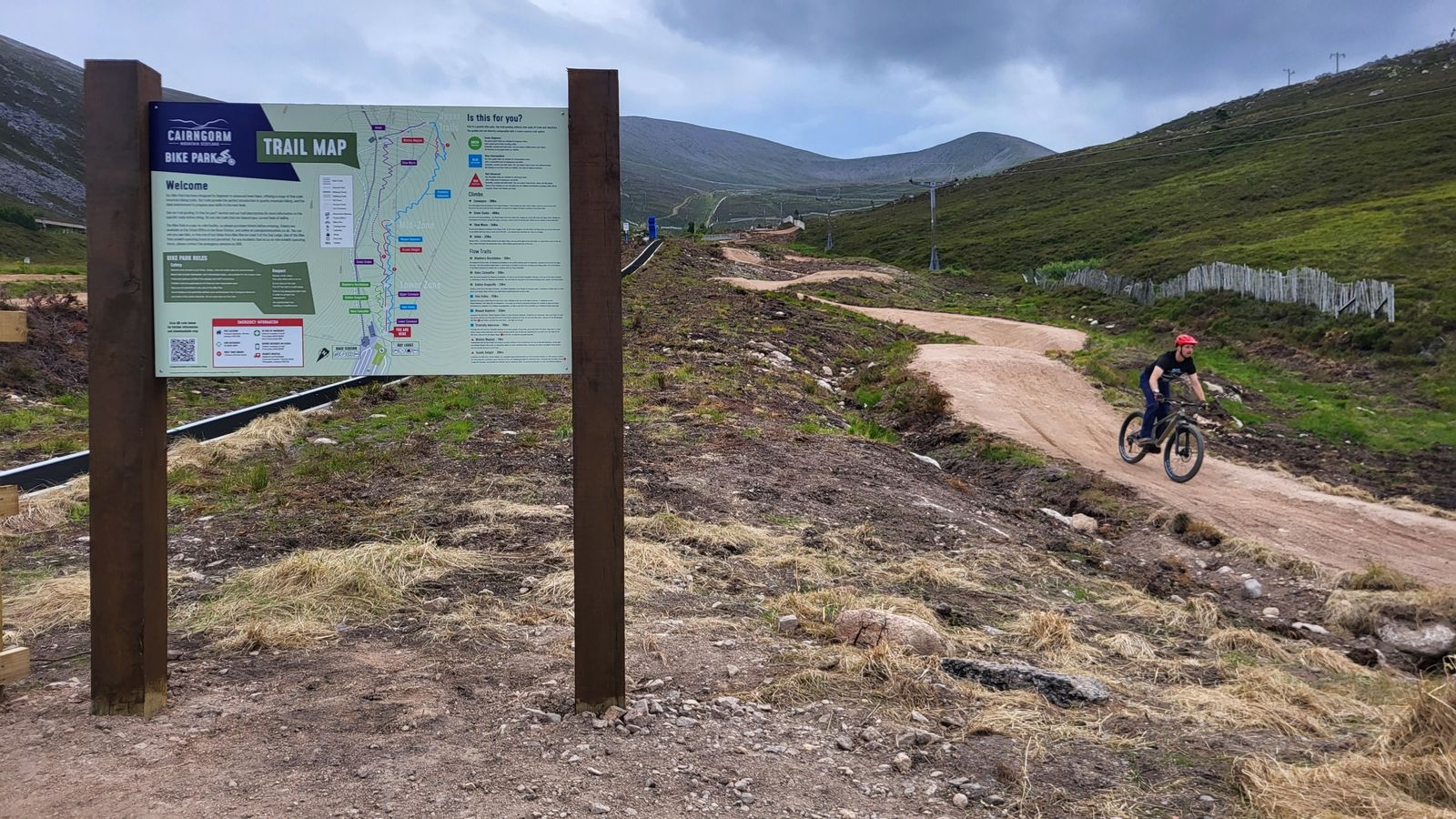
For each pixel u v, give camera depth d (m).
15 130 154.50
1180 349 13.23
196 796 2.90
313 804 2.88
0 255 68.69
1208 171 79.81
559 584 5.49
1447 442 20.16
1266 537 10.51
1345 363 27.73
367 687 3.94
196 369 3.49
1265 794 3.28
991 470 13.85
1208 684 5.17
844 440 12.28
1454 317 28.09
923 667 4.52
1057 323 42.44
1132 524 10.98
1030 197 92.94
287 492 7.85
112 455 3.39
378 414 12.29
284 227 3.49
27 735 3.31
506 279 3.57
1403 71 111.50
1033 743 3.74
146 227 3.38
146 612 3.47
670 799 3.06
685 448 10.25
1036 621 5.74
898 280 56.22
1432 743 3.72
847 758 3.50
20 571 5.82
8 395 15.20
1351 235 42.47
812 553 6.87
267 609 4.91
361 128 3.49
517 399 13.38
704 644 4.77
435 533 6.62
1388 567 9.14
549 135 3.53
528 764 3.22
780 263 61.41
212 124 3.43
